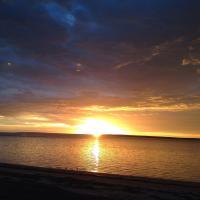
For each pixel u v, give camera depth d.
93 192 20.00
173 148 136.62
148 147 143.25
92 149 111.06
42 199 16.64
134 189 21.34
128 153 90.69
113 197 18.61
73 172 28.94
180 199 18.70
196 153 96.31
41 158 65.12
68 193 18.38
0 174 26.22
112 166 52.94
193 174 42.94
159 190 21.27
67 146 126.75
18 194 17.56
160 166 53.59
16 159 61.94
